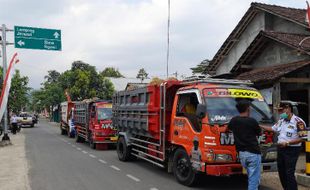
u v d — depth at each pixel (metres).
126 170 11.65
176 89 10.20
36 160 14.13
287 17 17.62
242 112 6.90
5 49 21.64
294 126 7.56
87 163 13.23
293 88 15.63
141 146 11.88
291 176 7.61
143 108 11.23
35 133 31.97
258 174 6.68
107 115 18.02
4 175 10.92
